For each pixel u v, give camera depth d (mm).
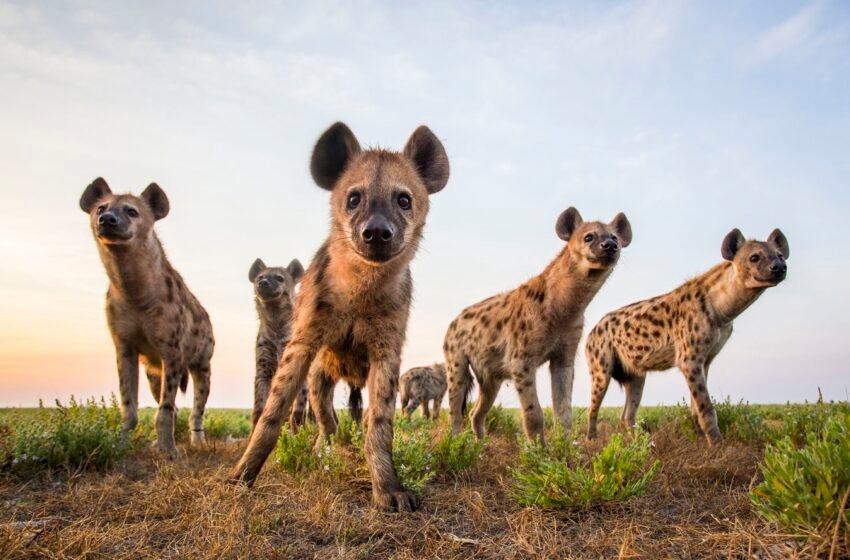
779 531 999
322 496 1316
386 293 1452
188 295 2430
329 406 1842
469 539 1124
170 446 2137
